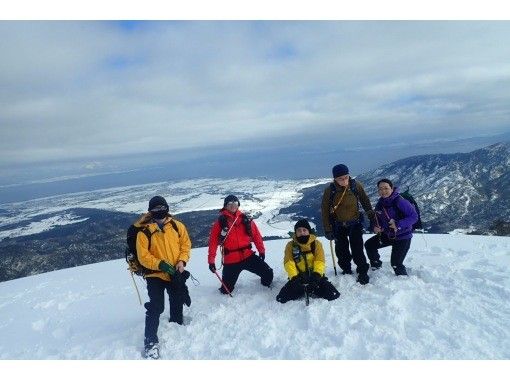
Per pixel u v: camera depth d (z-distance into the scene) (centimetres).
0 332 590
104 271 951
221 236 609
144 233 482
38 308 689
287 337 453
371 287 564
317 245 557
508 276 549
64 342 523
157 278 489
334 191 603
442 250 725
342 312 491
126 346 474
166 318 541
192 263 888
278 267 738
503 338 396
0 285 930
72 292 768
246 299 584
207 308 567
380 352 397
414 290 528
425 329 425
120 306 642
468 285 535
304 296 561
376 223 593
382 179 590
